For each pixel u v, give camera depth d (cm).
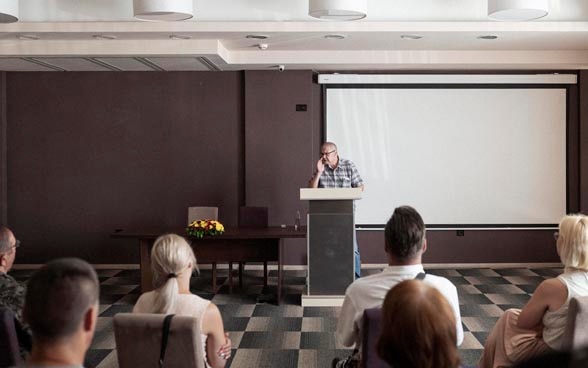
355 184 730
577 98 887
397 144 891
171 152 895
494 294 721
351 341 312
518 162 889
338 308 648
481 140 889
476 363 489
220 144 894
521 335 316
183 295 294
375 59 816
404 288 159
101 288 768
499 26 668
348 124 891
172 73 889
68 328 151
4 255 330
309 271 657
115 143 895
